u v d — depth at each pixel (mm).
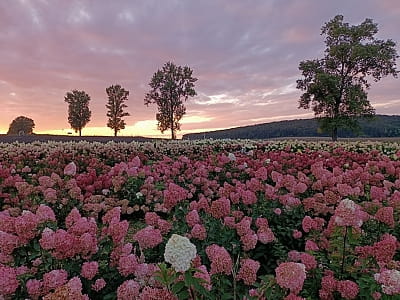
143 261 2641
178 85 51375
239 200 4062
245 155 9789
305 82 38781
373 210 3377
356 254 2604
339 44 37375
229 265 2180
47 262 2447
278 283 1936
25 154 11539
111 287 2422
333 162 7707
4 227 2566
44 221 2723
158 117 51500
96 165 8703
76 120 56688
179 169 7168
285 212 3895
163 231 3053
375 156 9344
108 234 2637
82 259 2506
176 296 1858
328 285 2270
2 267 2182
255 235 2961
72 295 1928
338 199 3828
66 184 4840
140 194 5742
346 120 35875
